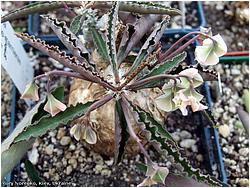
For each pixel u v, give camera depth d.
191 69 0.10
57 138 0.15
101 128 0.13
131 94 0.12
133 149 0.14
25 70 0.15
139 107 0.11
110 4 0.13
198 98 0.10
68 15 0.15
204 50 0.10
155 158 0.15
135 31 0.12
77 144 0.15
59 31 0.11
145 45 0.11
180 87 0.10
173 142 0.11
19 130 0.12
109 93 0.11
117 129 0.11
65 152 0.15
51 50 0.10
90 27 0.13
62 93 0.12
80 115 0.11
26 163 0.13
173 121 0.15
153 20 0.13
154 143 0.10
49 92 0.10
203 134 0.15
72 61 0.10
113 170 0.15
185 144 0.15
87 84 0.13
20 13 0.13
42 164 0.15
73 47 0.11
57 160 0.15
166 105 0.10
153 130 0.11
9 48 0.13
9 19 0.13
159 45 0.11
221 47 0.10
